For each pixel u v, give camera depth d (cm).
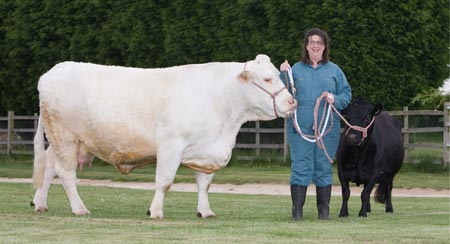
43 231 1116
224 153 1309
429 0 2723
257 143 2881
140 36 3053
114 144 1318
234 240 1034
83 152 1362
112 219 1274
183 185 2334
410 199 1877
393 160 1554
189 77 1309
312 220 1315
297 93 1304
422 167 2561
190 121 1285
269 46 2767
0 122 3328
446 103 2522
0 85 3419
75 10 3203
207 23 2936
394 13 2677
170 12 3006
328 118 1300
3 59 3391
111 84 1320
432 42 2748
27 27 3288
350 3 2661
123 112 1305
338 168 1445
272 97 1284
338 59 2680
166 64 3039
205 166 1312
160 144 1292
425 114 2578
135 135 1305
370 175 1436
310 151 1301
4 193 1850
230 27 2895
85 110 1321
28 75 3344
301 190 1308
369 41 2675
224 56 2898
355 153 1419
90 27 3172
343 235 1092
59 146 1355
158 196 1304
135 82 1317
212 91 1298
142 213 1409
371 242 1034
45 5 3250
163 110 1295
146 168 2842
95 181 2492
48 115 1353
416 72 2736
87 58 3194
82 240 1030
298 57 2695
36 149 1395
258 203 1700
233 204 1673
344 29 2667
